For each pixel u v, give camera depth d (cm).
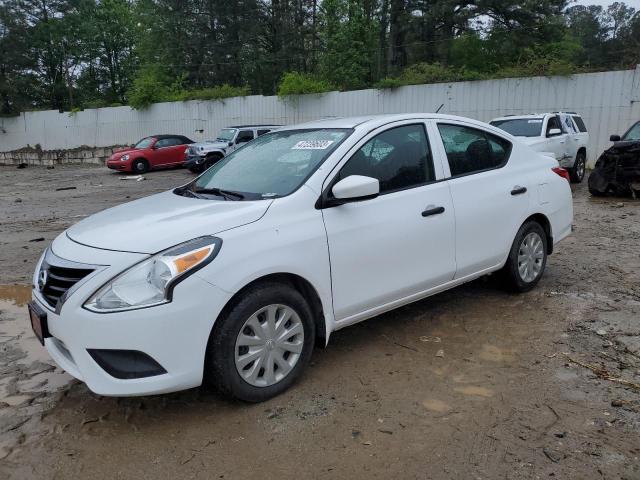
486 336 428
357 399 338
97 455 288
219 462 280
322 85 2419
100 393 292
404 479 264
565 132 1323
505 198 473
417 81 2100
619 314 465
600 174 1142
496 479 262
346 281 363
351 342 423
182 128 2823
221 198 375
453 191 431
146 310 286
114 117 3022
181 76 4022
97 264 300
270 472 271
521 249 504
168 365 293
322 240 347
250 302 315
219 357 310
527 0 2919
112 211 393
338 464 276
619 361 380
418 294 417
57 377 380
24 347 436
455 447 288
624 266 619
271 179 380
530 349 403
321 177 361
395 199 393
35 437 305
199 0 4019
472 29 3181
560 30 3041
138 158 2173
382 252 380
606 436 293
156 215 348
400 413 321
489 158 480
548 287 541
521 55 2477
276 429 307
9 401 346
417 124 429
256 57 4119
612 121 1703
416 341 422
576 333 428
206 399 341
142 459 284
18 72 4478
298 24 4128
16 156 3234
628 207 1043
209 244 305
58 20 4588
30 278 639
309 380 362
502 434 298
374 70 3772
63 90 4806
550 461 274
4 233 929
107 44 4897
